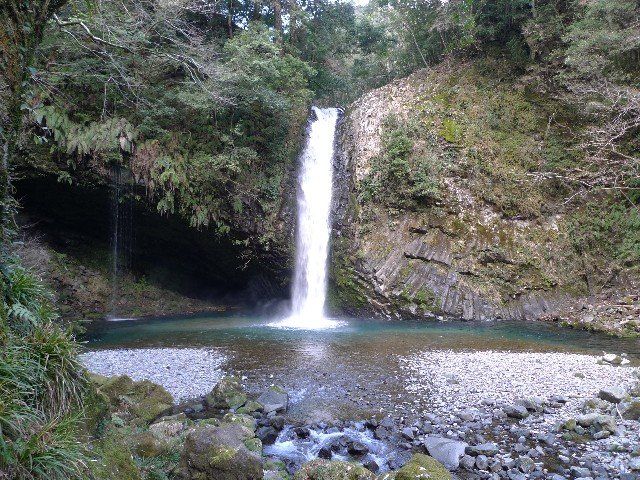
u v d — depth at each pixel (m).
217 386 6.84
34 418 2.83
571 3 16.45
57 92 13.55
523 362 8.70
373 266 15.05
